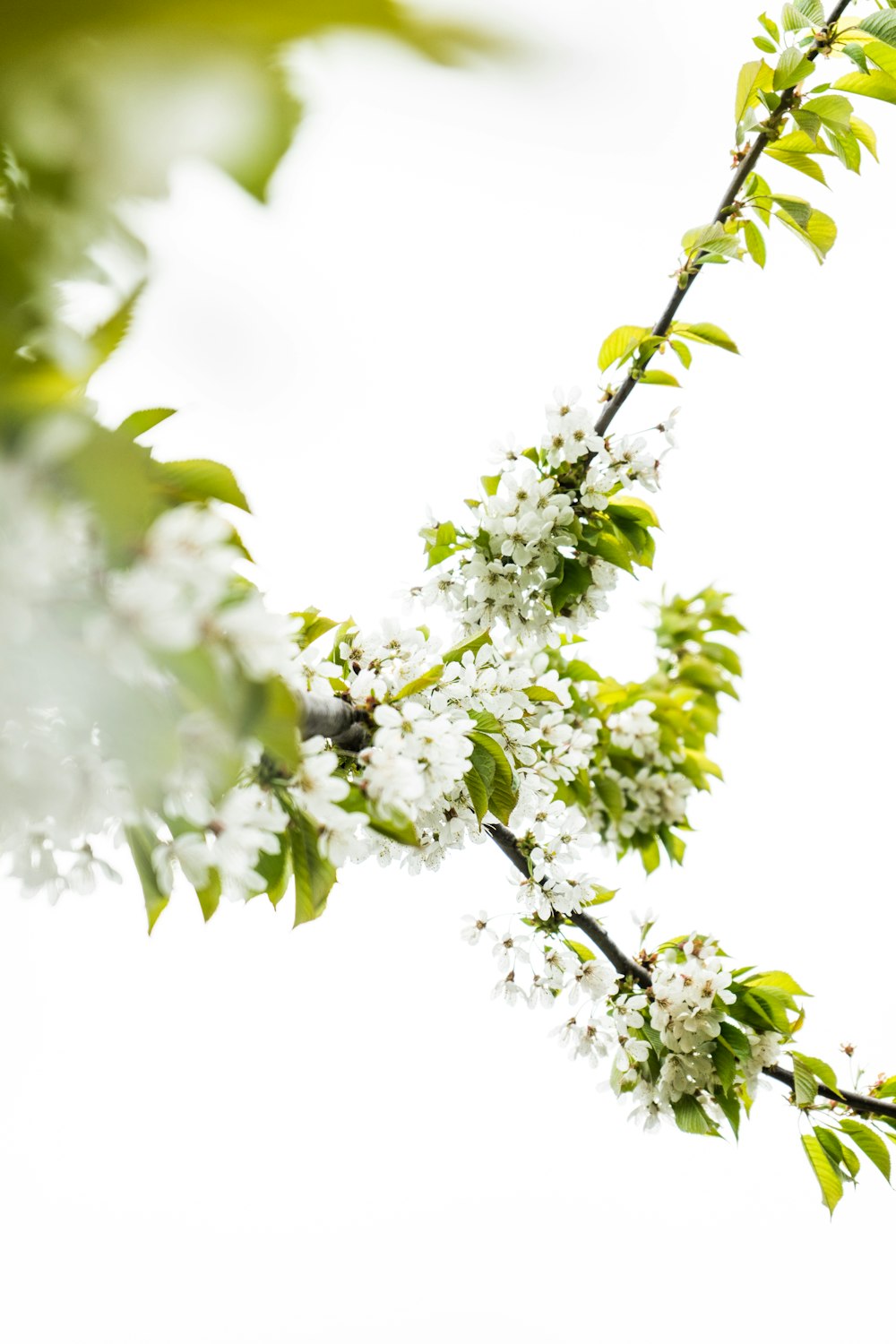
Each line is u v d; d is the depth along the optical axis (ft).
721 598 10.23
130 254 3.24
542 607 8.87
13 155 2.49
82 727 6.49
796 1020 8.88
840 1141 8.89
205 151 2.20
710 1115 8.77
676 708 9.73
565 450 8.79
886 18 8.68
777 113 8.74
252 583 7.52
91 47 2.02
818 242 8.82
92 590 5.38
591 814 9.61
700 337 8.87
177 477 6.75
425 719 8.23
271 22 1.81
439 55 1.50
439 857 8.52
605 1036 8.77
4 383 4.25
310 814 7.97
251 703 6.11
